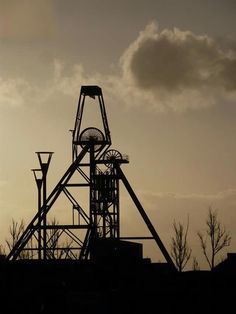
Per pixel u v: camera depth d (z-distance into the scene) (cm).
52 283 16750
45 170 16675
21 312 15575
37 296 16000
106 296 15925
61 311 15500
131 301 16325
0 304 15738
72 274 18888
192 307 16412
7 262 18912
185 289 16975
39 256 17325
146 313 16100
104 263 19400
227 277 17600
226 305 16388
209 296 16650
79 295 15688
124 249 19825
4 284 16788
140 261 19712
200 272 18375
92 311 15588
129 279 18512
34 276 17438
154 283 17588
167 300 16562
